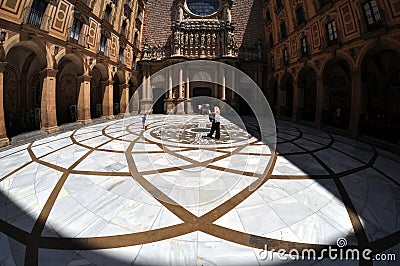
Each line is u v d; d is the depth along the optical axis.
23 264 3.21
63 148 9.62
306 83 23.66
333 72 19.11
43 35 12.95
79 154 8.66
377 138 12.01
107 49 21.38
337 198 5.22
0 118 9.97
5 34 10.48
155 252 3.45
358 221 4.35
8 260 3.28
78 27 16.88
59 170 6.84
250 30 31.09
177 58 28.98
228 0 29.48
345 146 10.64
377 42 11.37
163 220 4.27
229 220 4.29
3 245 3.59
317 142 11.51
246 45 30.77
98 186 5.73
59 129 14.70
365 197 5.31
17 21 11.09
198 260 3.30
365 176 6.64
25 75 15.59
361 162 8.03
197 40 29.80
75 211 4.58
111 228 4.02
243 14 31.44
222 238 3.78
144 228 4.03
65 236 3.81
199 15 30.25
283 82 24.53
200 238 3.77
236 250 3.51
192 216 4.42
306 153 9.20
